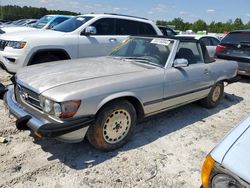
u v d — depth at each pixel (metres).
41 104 2.98
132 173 3.08
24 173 2.94
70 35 6.41
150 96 3.73
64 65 3.82
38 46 5.86
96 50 6.84
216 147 1.91
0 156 3.21
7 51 5.85
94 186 2.82
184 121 4.75
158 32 8.18
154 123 4.55
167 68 4.05
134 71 3.71
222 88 5.59
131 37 4.85
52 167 3.08
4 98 3.70
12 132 3.80
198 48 4.85
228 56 7.93
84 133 3.06
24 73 3.57
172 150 3.68
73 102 2.86
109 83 3.23
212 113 5.31
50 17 12.39
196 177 3.12
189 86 4.45
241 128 2.04
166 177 3.07
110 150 3.48
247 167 1.66
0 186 2.71
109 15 7.16
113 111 3.30
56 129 2.77
